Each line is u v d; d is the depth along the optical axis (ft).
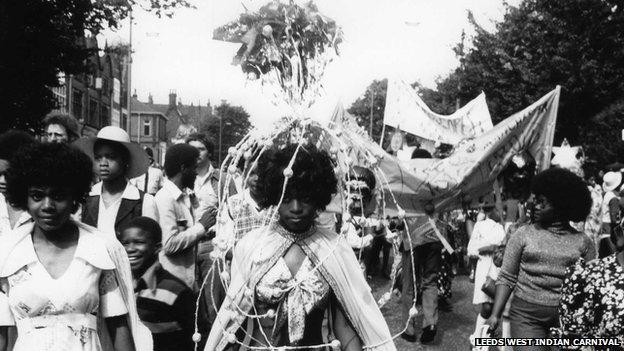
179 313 13.23
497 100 80.28
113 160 14.53
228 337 9.32
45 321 8.86
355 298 9.39
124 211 14.53
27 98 55.06
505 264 13.88
